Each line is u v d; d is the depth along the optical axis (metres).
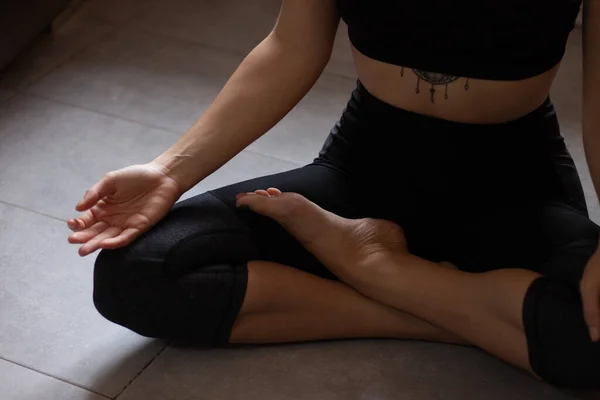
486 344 1.42
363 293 1.52
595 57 1.34
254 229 1.51
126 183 1.44
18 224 1.88
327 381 1.51
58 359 1.55
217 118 1.52
